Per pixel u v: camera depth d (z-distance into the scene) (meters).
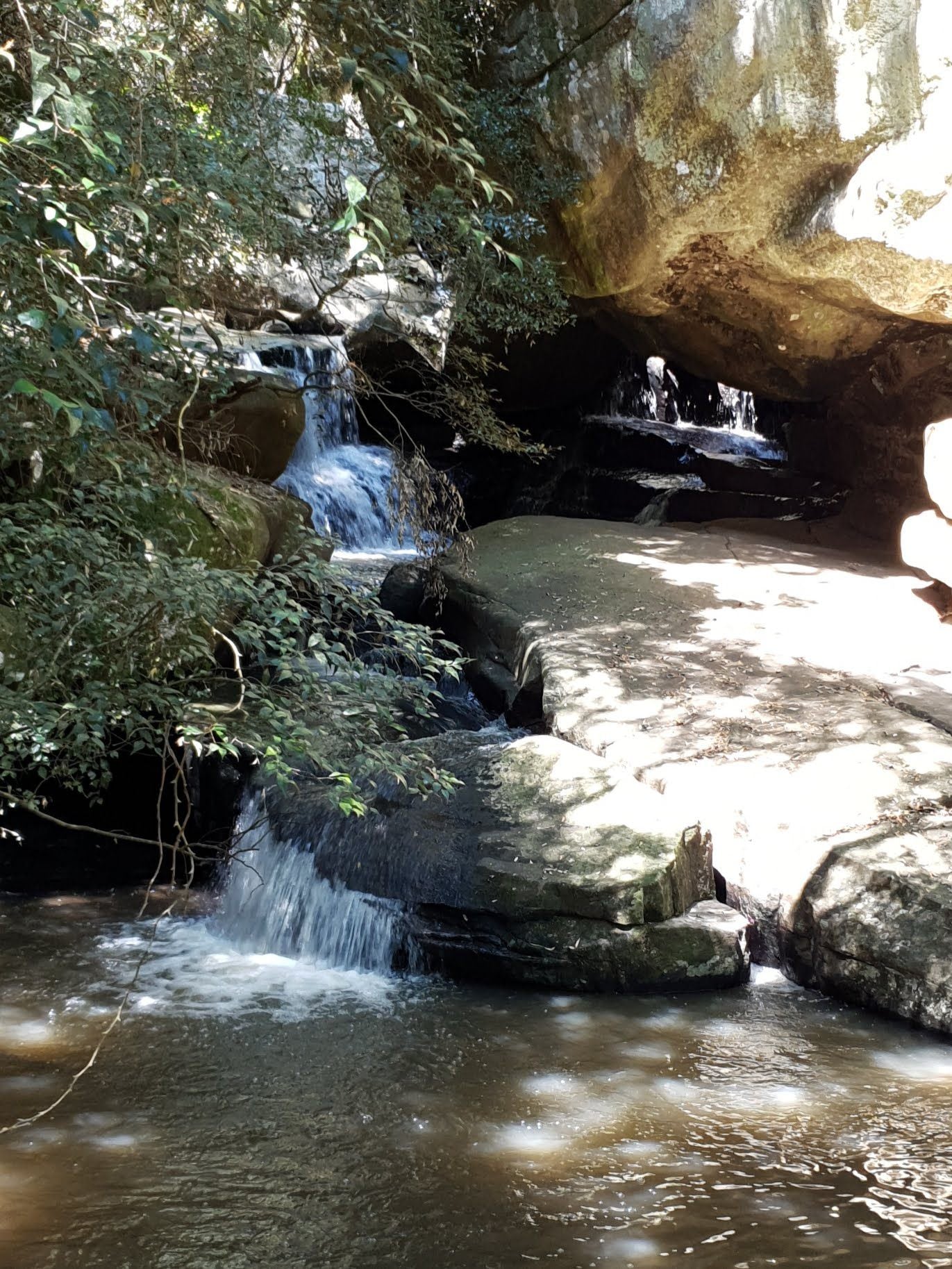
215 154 5.73
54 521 4.96
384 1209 3.72
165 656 5.13
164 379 5.34
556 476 16.58
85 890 6.84
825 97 8.19
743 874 5.95
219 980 5.65
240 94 6.12
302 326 13.88
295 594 7.70
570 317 10.61
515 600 9.09
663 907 5.60
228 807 6.96
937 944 5.16
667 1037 5.04
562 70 9.47
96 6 4.52
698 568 9.99
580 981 5.53
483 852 5.86
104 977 5.64
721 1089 4.56
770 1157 4.06
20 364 3.64
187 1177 3.91
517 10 9.66
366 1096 4.48
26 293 3.59
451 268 9.80
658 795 6.23
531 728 7.96
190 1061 4.76
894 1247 3.54
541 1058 4.83
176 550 6.32
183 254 4.91
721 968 5.57
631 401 18.25
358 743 5.11
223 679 5.16
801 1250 3.52
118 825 7.52
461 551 9.68
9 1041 4.91
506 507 16.69
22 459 5.56
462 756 6.73
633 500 15.40
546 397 16.50
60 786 7.45
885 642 8.32
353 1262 3.45
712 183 8.97
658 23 8.73
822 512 13.33
